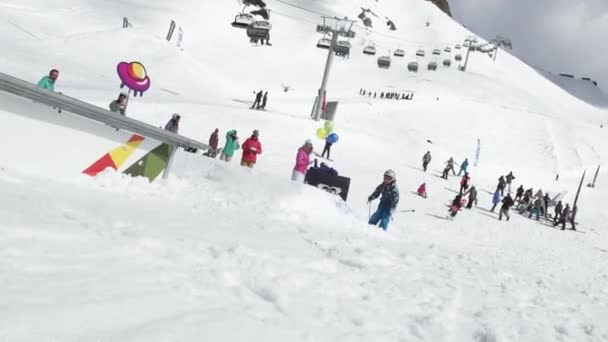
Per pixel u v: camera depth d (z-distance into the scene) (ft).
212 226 14.79
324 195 26.58
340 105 146.51
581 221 84.02
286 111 123.54
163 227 12.27
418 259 17.87
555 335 10.77
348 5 522.47
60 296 6.11
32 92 15.21
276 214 21.68
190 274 8.66
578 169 143.84
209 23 302.45
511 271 20.47
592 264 41.37
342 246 16.87
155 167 20.54
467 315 11.11
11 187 12.40
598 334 11.61
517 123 181.27
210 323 6.58
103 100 60.54
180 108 71.41
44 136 16.42
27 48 102.12
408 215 49.75
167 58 125.29
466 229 48.83
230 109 81.20
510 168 128.98
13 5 168.14
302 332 7.38
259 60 271.28
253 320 7.24
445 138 146.72
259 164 54.65
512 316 11.67
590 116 356.79
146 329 5.83
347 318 8.84
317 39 334.03
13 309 5.38
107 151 18.42
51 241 8.27
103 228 10.25
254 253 11.70
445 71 301.43
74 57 105.19
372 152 91.71
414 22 542.57
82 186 16.34
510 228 57.98
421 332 9.07
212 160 26.12
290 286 9.78
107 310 6.08
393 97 213.25
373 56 325.21
